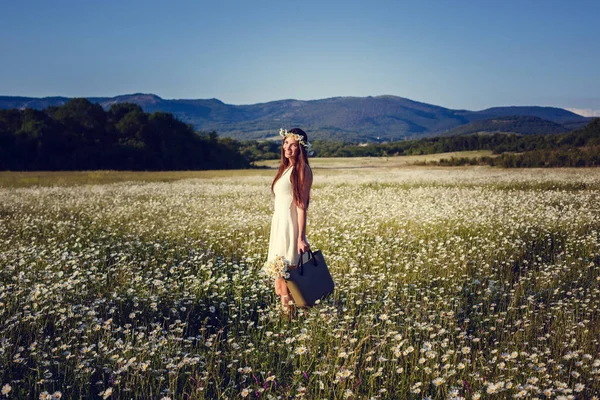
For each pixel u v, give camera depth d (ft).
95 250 22.82
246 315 15.64
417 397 10.16
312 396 10.20
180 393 10.64
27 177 91.97
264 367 11.49
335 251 23.20
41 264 20.30
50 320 14.44
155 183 81.92
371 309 15.35
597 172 93.91
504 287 18.02
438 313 14.75
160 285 16.48
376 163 253.44
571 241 24.63
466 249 23.65
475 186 66.03
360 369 10.93
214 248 25.05
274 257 14.93
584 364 11.13
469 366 11.09
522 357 11.67
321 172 136.67
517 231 27.48
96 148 210.38
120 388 10.62
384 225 29.84
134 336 13.19
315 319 14.11
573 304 15.48
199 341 13.07
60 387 10.73
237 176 113.60
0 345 11.62
